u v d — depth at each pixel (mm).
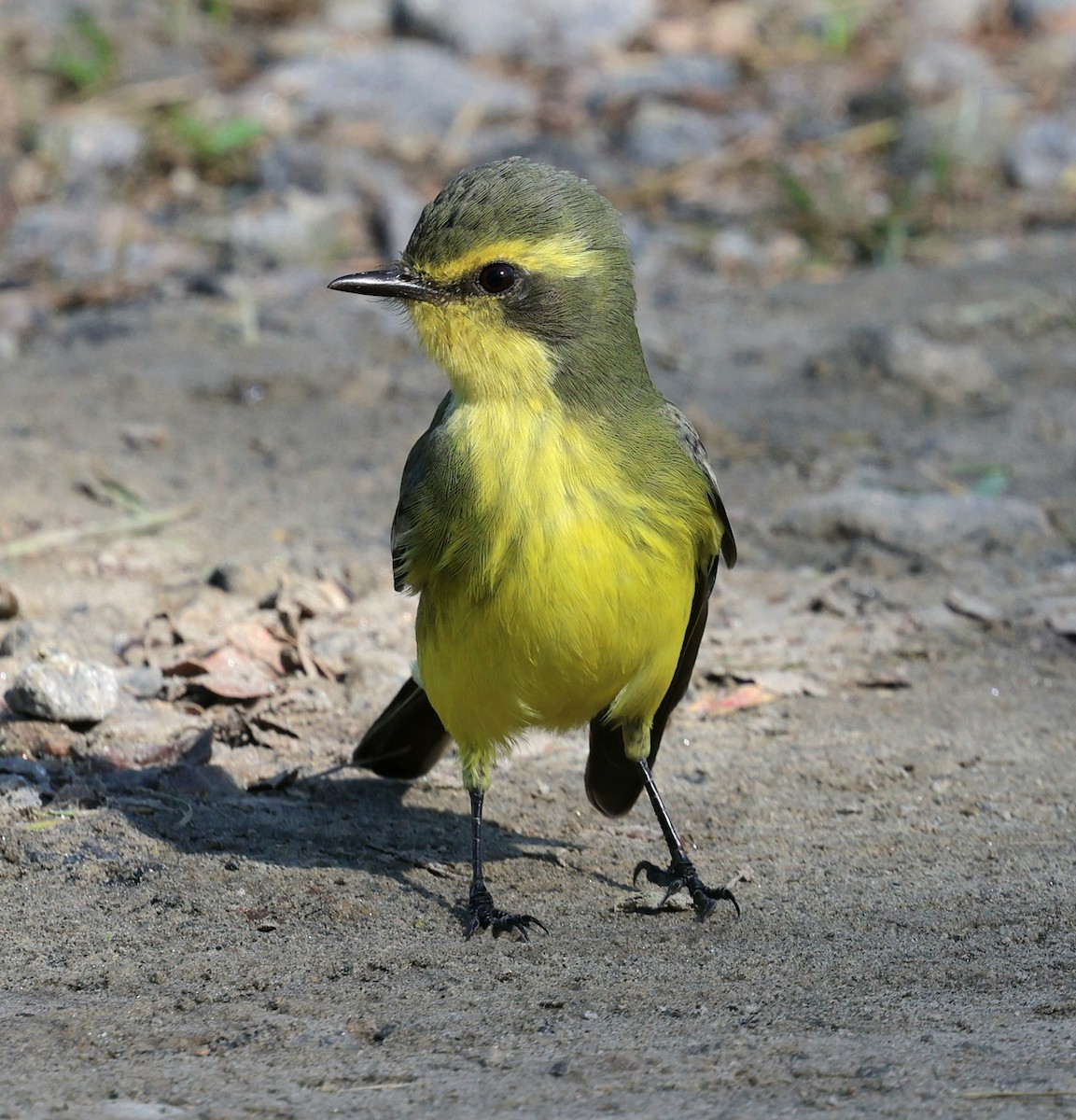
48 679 10445
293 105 24391
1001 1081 6465
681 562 8703
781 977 7770
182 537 13867
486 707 8711
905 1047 6852
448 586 8539
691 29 27734
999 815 9898
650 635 8641
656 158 23688
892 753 10883
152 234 21250
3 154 22719
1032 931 8211
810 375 17797
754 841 9602
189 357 17859
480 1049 6988
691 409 16828
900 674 12148
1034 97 25656
